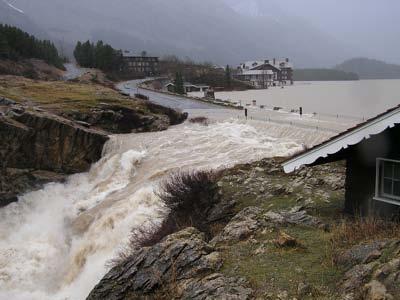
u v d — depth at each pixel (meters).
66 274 23.55
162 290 10.80
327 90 148.38
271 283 9.98
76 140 39.59
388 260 9.35
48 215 31.95
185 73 170.00
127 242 20.08
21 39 115.38
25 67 105.75
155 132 47.59
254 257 11.49
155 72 165.62
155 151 37.75
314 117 51.38
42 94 56.66
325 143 13.83
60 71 120.75
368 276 9.11
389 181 13.31
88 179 38.28
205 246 12.04
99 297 11.52
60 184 37.38
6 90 56.78
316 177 20.28
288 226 13.62
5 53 104.00
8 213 33.91
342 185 18.72
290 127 39.62
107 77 131.38
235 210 17.92
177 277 11.02
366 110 70.44
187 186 19.89
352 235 11.75
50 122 38.69
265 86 181.25
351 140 13.11
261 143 36.22
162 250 12.05
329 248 11.42
